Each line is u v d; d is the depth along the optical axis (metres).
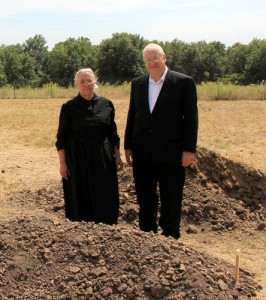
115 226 4.96
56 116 20.17
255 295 4.56
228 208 7.00
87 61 70.56
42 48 83.44
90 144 5.47
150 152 5.30
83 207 5.65
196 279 4.24
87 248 4.57
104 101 5.57
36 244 4.71
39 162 11.51
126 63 61.81
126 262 4.40
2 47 75.06
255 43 69.31
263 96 27.11
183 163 5.28
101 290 4.21
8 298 4.28
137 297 4.12
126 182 7.30
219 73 67.56
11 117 19.77
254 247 6.23
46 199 7.64
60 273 4.41
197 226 6.75
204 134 15.81
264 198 7.39
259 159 11.92
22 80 71.75
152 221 5.70
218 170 7.51
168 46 67.69
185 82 5.16
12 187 9.12
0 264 4.56
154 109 5.21
